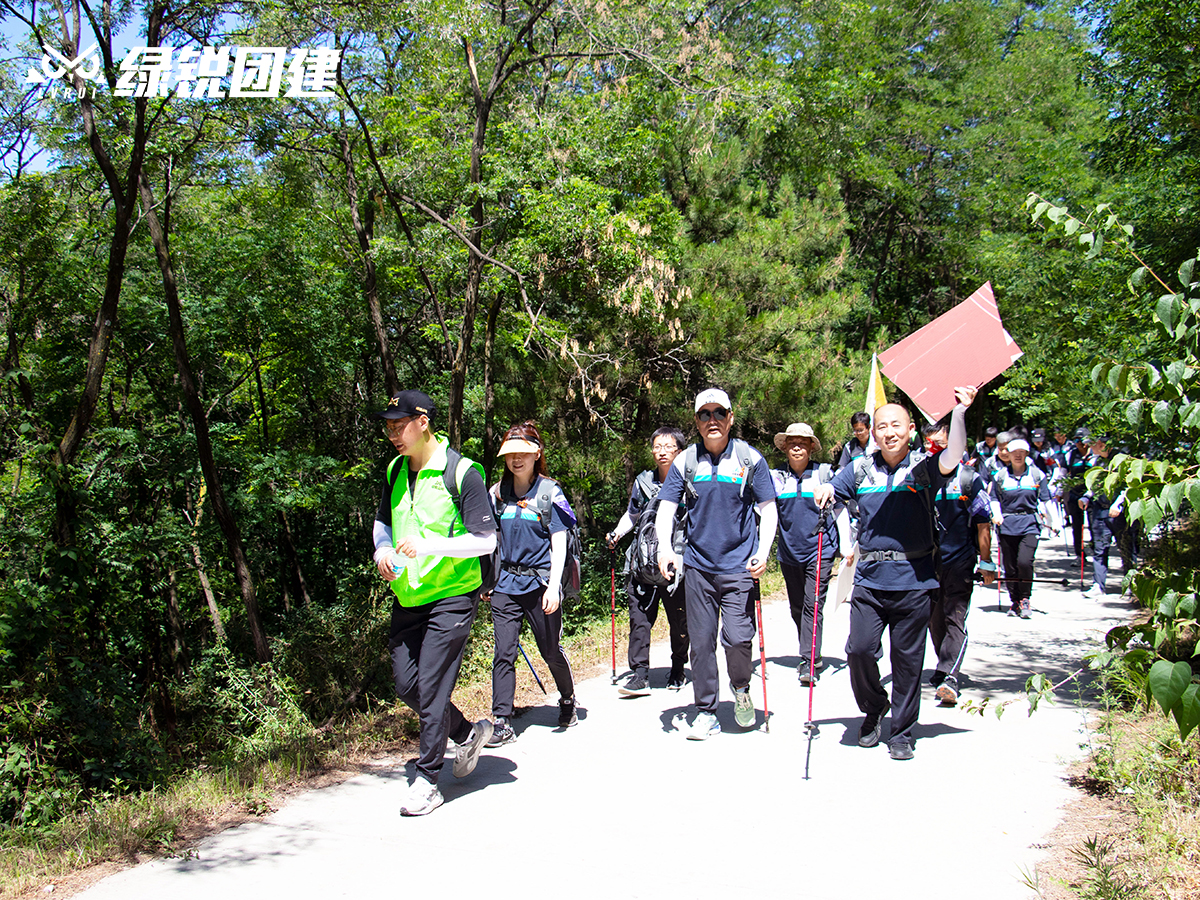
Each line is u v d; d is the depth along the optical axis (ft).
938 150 82.28
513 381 47.65
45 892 11.79
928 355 16.43
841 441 46.80
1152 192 32.96
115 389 49.55
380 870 12.19
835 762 16.46
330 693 32.30
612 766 16.60
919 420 56.80
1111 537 38.60
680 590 21.77
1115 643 12.34
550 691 23.30
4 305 42.65
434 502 14.76
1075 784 14.92
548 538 18.85
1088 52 34.42
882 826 13.30
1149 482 10.72
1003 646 26.96
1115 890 10.31
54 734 20.02
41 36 28.43
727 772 16.02
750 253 47.32
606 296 38.73
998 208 75.36
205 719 34.45
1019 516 32.37
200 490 44.96
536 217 37.83
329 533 57.11
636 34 41.96
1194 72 29.17
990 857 12.10
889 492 16.67
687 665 26.05
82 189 40.88
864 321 84.69
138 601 40.70
